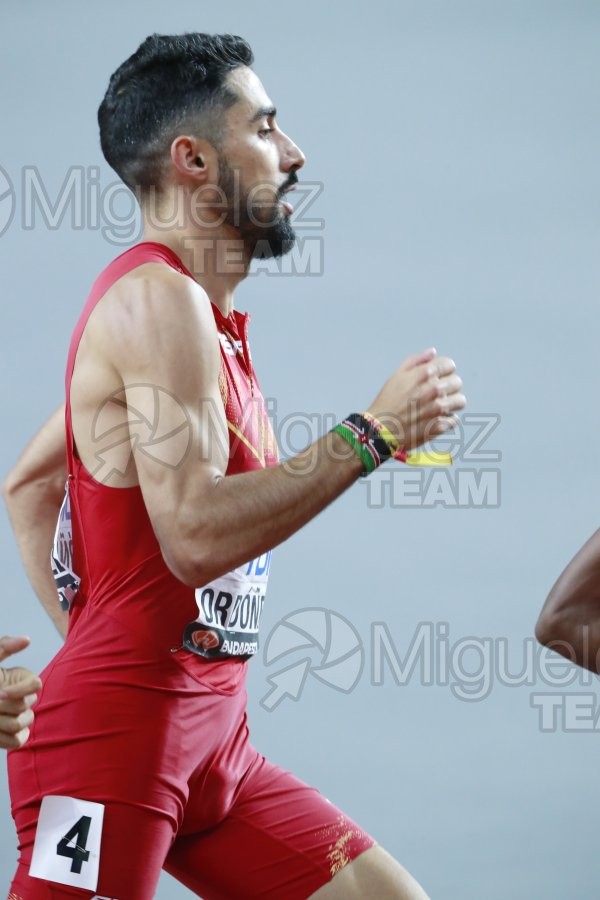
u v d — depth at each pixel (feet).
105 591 17.04
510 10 50.03
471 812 38.58
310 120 49.85
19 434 47.39
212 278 18.52
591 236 48.67
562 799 39.22
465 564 45.34
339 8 50.39
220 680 17.72
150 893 16.70
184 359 15.92
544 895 35.14
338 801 38.93
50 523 20.47
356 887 18.42
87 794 16.47
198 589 16.96
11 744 15.26
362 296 48.65
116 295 16.53
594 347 48.11
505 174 49.19
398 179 49.29
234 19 50.47
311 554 45.21
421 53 49.83
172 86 18.16
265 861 18.52
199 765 17.62
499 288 48.62
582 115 49.29
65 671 17.01
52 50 49.96
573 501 46.47
